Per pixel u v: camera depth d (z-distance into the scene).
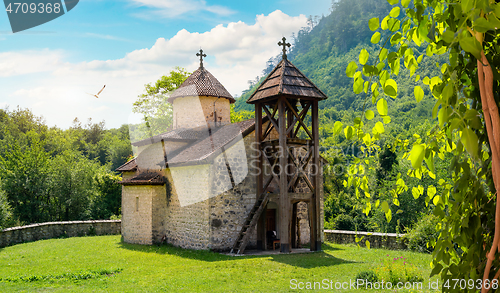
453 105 2.04
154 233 21.69
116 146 65.31
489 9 1.69
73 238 25.77
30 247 21.44
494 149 1.80
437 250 2.24
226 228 18.47
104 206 43.09
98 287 11.81
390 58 2.41
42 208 38.34
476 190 2.06
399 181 3.43
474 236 2.09
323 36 164.38
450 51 2.19
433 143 2.37
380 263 13.88
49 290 11.51
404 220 30.86
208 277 12.62
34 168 38.00
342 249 19.20
